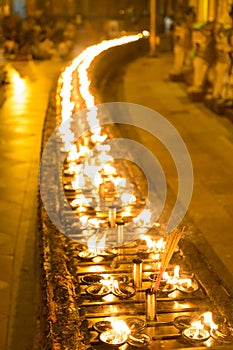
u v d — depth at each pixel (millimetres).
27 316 5688
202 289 4734
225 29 15625
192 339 4000
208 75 17281
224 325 4191
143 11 50531
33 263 6758
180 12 23094
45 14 43781
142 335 4047
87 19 46438
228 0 16750
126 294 4582
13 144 12289
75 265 5105
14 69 22125
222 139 12711
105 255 5285
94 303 4473
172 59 29484
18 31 29422
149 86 20625
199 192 9195
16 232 7734
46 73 23172
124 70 25266
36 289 5898
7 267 6723
